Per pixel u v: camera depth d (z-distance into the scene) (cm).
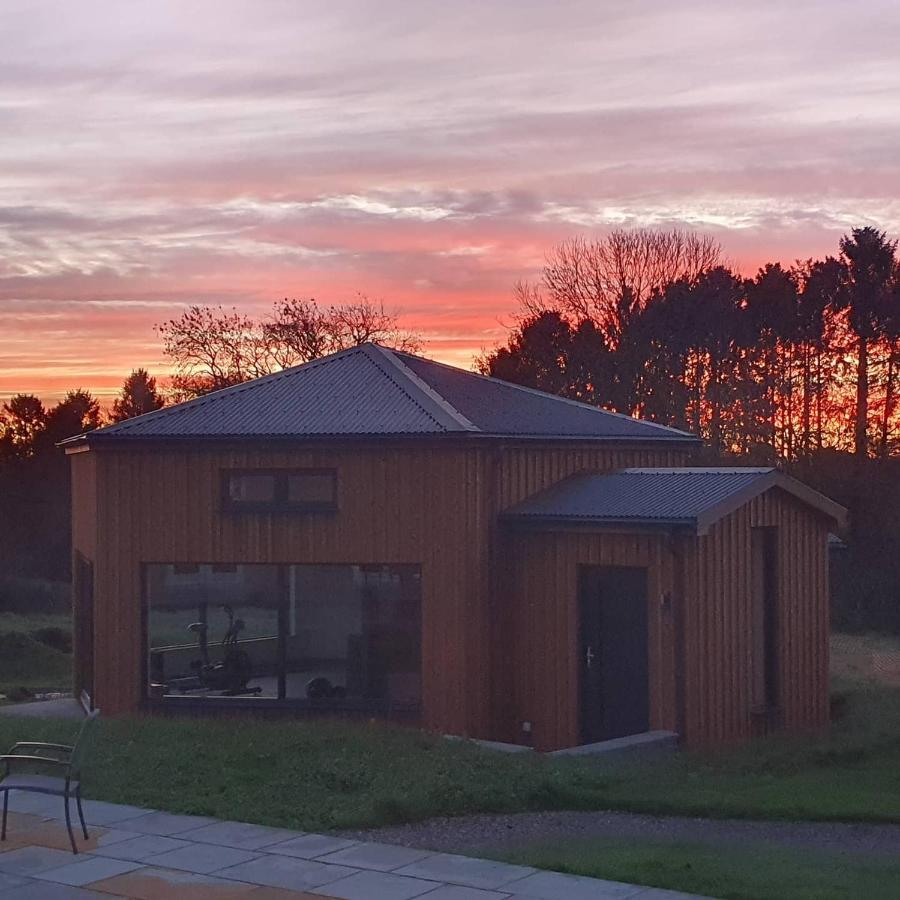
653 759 1481
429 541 1717
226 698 1764
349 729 1433
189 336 5109
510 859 934
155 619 1798
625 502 1678
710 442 4250
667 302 4588
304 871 899
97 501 1805
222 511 1772
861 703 1930
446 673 1709
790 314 4638
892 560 3366
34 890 859
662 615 1612
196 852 953
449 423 1719
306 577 1766
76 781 1014
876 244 4612
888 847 1076
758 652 1745
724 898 828
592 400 4572
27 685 2892
